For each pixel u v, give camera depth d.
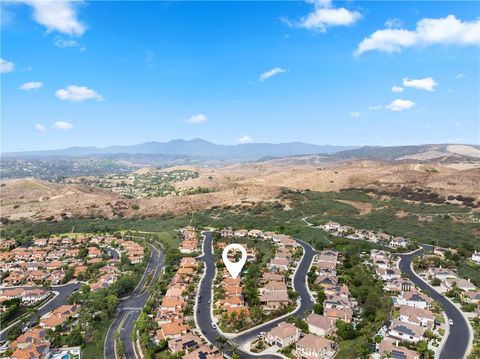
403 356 117.62
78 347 140.38
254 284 185.88
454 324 145.75
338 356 123.88
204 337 140.75
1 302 178.62
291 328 136.62
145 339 139.88
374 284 181.62
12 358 131.12
